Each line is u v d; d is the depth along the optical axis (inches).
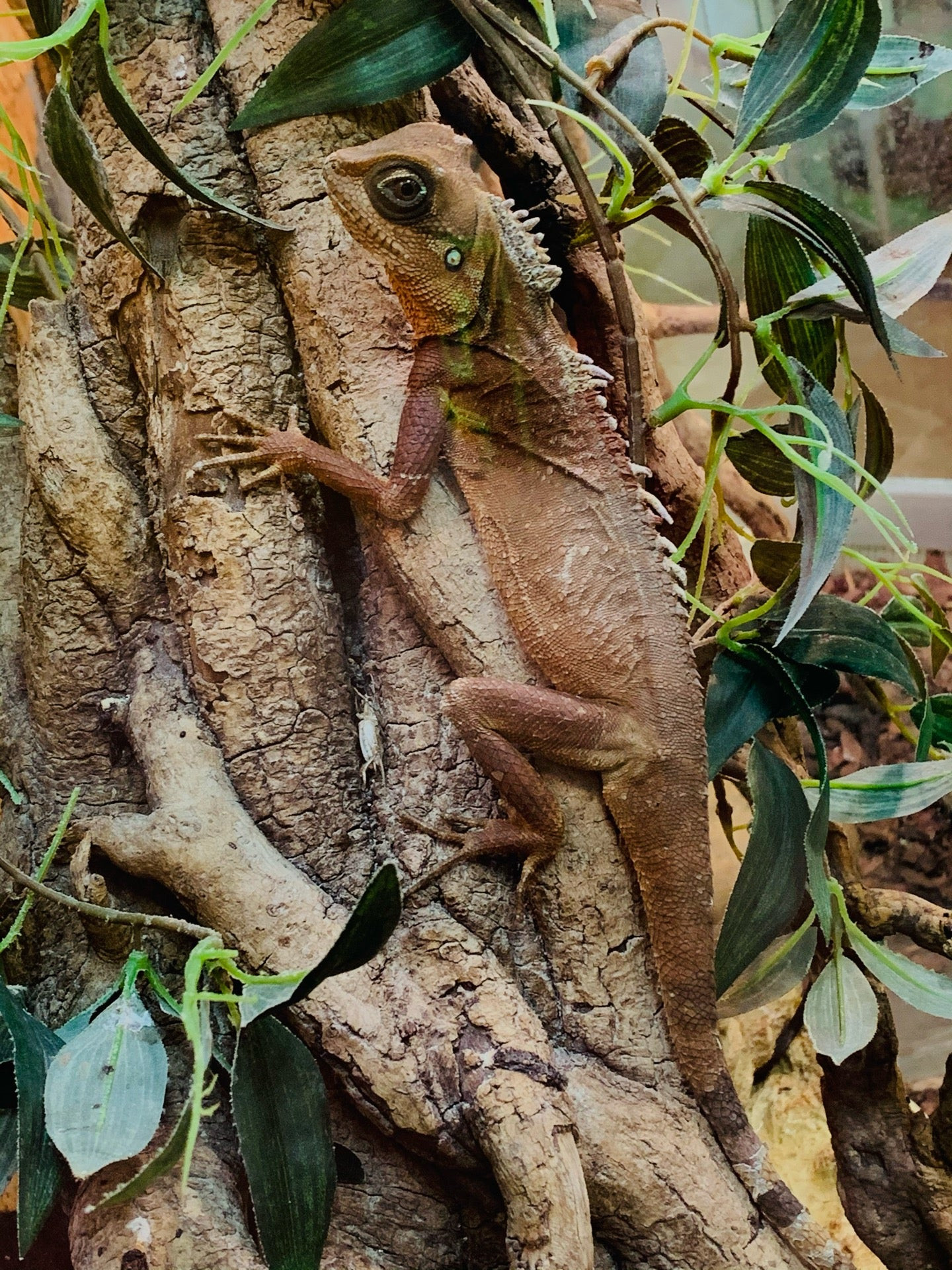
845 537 11.9
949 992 12.7
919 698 14.0
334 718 12.8
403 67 12.1
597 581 12.6
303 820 12.5
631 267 15.3
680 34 15.4
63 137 11.2
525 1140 11.3
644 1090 12.2
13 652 13.7
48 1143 11.0
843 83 11.9
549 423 12.7
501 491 12.6
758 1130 15.8
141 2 12.9
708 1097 12.2
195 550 12.6
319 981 10.5
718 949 12.5
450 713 12.1
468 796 12.5
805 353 13.8
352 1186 12.2
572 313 15.5
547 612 12.4
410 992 11.9
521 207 15.2
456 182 12.2
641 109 13.2
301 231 12.6
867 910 14.7
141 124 11.4
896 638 13.4
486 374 12.5
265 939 11.9
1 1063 11.5
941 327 15.9
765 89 12.0
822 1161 15.6
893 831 17.9
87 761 13.3
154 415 12.9
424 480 12.4
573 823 12.4
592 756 12.2
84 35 11.9
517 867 12.6
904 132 14.6
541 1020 12.3
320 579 12.9
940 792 13.3
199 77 12.8
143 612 13.2
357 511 12.8
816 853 12.4
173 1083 12.1
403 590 12.6
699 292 17.0
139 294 12.8
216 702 12.5
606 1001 12.3
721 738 13.2
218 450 12.6
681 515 15.6
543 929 12.4
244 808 12.5
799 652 13.5
